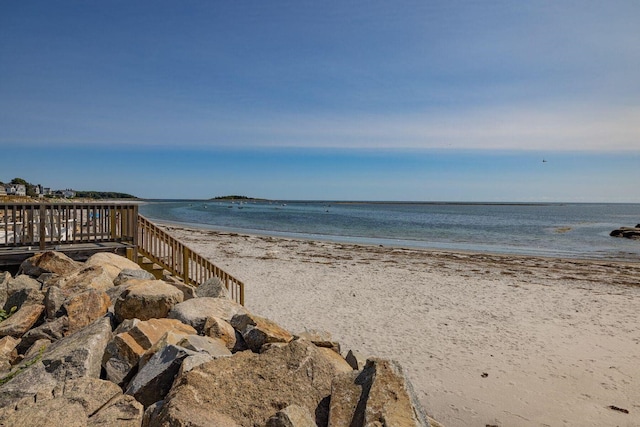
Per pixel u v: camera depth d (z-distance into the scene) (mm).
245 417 3355
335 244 28172
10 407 3471
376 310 11656
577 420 6074
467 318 11109
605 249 29141
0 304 6461
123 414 3338
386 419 3170
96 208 10242
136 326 4730
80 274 7059
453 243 31781
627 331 10227
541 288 15125
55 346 4723
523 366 7949
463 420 6051
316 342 5383
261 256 21500
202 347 4395
